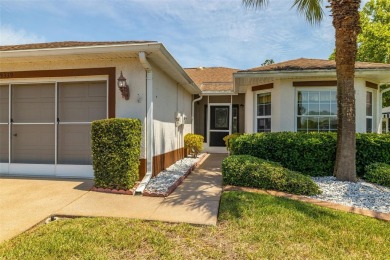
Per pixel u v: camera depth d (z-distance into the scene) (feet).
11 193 18.21
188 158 38.50
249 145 24.32
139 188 19.04
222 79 55.57
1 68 23.43
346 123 21.11
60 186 20.10
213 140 48.06
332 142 23.00
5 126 24.81
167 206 15.97
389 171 20.03
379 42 55.06
